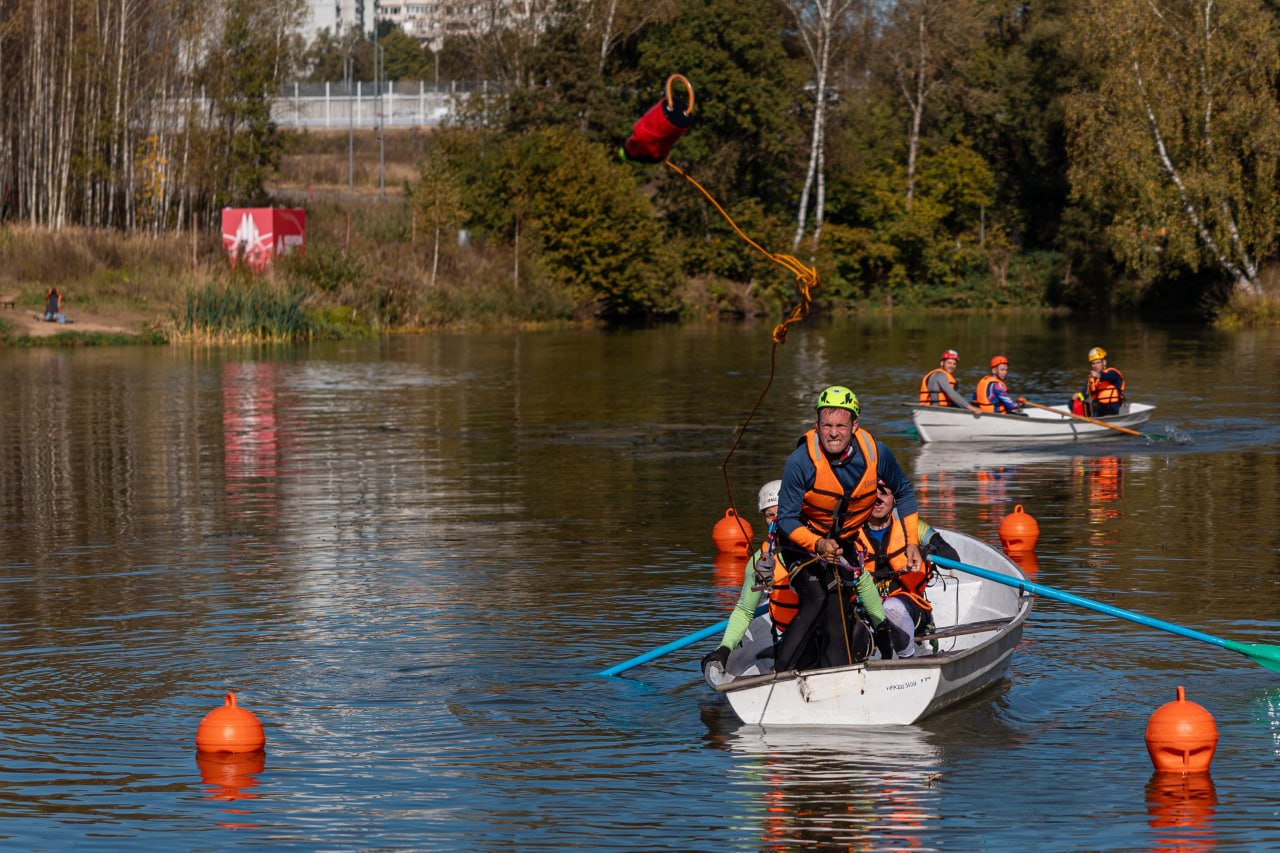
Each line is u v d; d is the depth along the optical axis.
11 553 15.19
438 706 9.70
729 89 77.75
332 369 41.03
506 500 18.62
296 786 8.21
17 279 57.75
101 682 10.30
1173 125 59.19
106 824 7.65
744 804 7.88
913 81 88.69
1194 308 76.88
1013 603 11.40
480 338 56.94
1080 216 80.00
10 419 28.41
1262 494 18.70
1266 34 59.50
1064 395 33.47
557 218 69.62
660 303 71.50
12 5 69.12
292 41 77.88
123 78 68.50
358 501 18.56
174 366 42.09
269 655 10.98
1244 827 7.50
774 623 9.55
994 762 8.49
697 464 22.02
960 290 84.25
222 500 18.69
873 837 7.42
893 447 24.61
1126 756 8.60
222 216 65.38
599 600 12.80
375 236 68.94
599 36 80.62
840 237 81.81
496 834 7.48
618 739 9.00
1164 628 10.37
